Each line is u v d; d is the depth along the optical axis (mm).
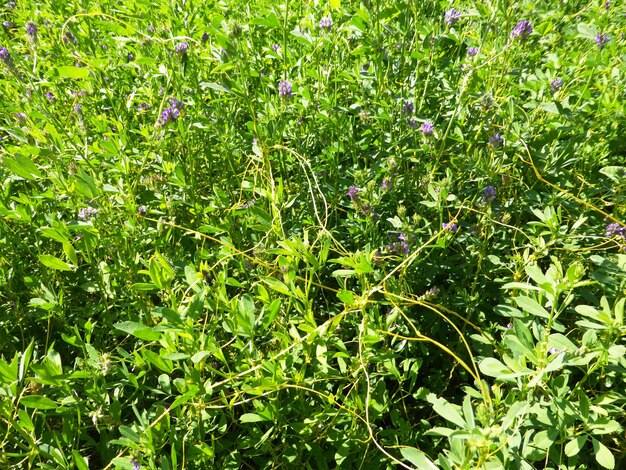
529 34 615
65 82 817
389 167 607
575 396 436
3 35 955
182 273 575
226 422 502
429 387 566
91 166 575
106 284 575
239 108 768
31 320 614
